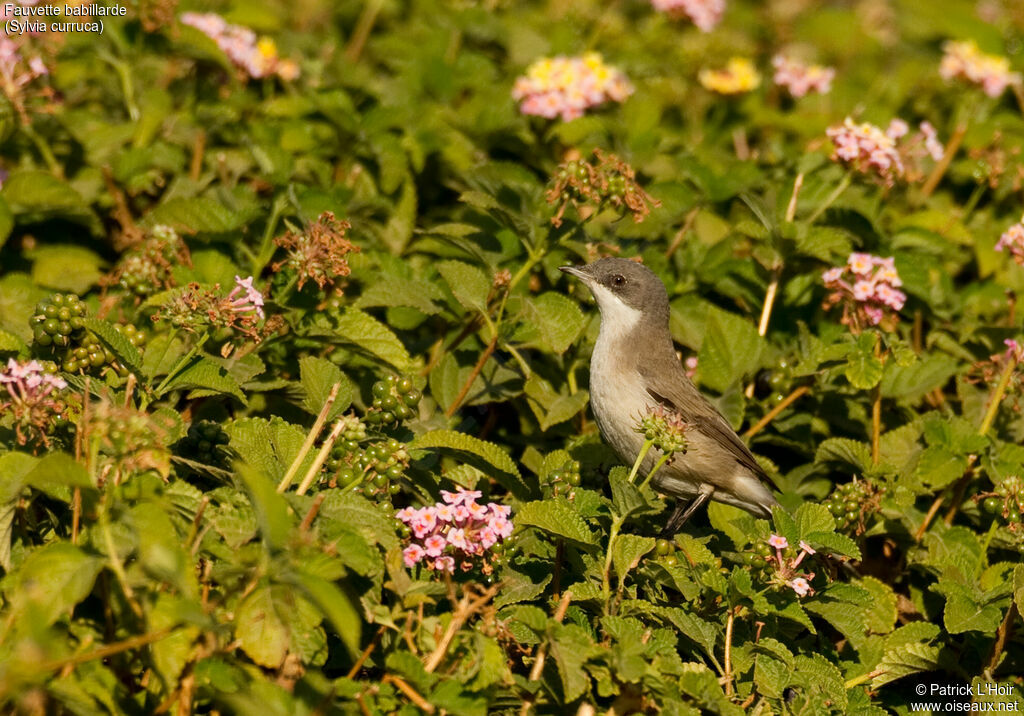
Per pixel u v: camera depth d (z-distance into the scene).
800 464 12.25
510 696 7.66
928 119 17.45
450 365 10.90
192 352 8.79
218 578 6.94
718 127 17.14
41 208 11.79
